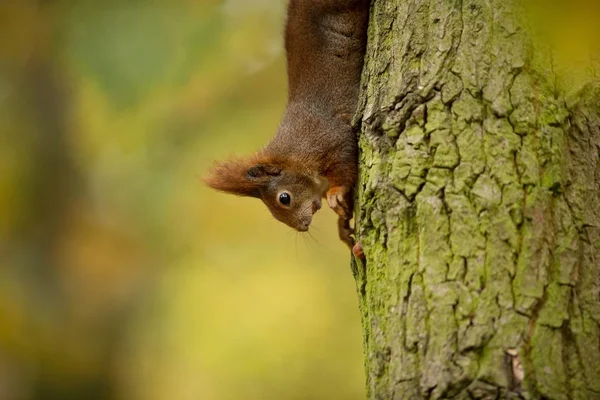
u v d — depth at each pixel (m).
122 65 13.98
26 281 15.61
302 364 15.18
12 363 15.16
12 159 15.86
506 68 5.80
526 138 5.66
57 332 15.55
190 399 15.73
